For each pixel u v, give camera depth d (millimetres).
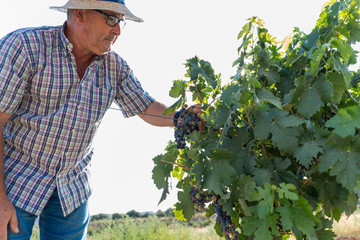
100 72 2605
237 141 2100
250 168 2012
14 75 2186
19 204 2328
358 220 6645
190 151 2049
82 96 2447
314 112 1932
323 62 2086
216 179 1969
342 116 1741
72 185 2578
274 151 2162
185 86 2533
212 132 2271
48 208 2537
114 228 7262
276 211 1840
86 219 2723
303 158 1845
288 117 1928
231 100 1994
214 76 2564
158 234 7258
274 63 2307
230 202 2000
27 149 2377
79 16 2320
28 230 2381
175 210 2436
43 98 2342
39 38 2311
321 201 2125
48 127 2355
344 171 1757
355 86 2332
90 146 2682
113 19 2330
